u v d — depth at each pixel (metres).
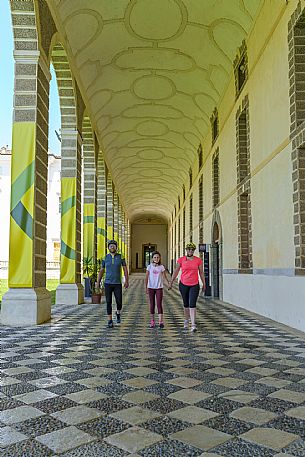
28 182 8.00
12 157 8.03
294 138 7.34
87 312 10.05
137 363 4.54
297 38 7.37
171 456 2.29
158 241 53.56
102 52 12.41
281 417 2.89
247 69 10.65
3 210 37.53
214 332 6.89
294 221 7.35
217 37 11.69
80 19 10.38
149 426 2.72
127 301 13.47
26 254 7.86
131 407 3.09
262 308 9.34
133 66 13.74
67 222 12.38
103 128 17.83
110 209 23.66
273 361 4.68
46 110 8.81
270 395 3.39
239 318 8.91
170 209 40.66
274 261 8.48
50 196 37.41
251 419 2.85
